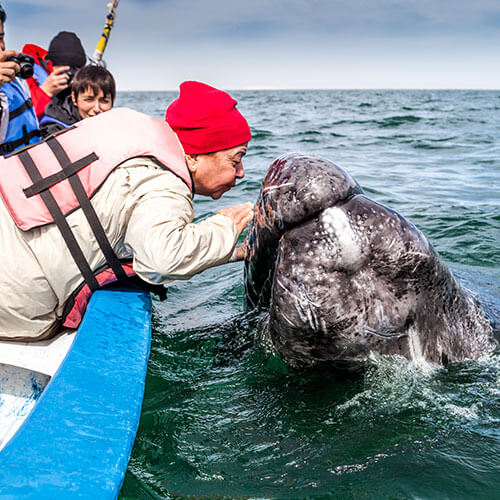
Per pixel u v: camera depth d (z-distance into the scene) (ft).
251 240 8.25
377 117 85.10
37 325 8.44
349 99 252.83
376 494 6.05
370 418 7.23
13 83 13.97
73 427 5.69
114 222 7.68
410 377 7.51
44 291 7.97
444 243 17.48
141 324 8.19
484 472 6.32
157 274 7.23
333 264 7.04
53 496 4.64
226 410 7.68
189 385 8.39
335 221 7.04
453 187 28.12
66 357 7.04
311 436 7.01
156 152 7.64
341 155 40.55
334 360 7.54
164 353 9.60
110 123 7.88
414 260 7.11
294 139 50.57
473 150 43.19
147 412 7.75
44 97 17.60
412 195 26.00
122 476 5.15
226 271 15.21
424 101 205.57
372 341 7.31
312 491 6.13
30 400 8.15
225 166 8.32
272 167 7.68
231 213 8.34
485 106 144.46
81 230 7.64
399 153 41.83
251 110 120.37
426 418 7.20
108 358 7.16
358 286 7.13
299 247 7.13
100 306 8.45
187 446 6.98
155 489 6.26
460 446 6.74
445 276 7.64
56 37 19.45
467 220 20.39
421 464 6.46
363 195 7.41
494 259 15.65
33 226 7.48
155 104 181.88
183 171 7.78
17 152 7.80
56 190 7.52
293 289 7.13
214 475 6.44
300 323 7.22
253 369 8.42
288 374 8.02
